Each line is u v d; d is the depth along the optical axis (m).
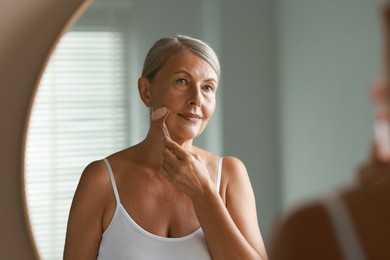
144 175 0.96
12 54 1.10
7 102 1.10
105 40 1.07
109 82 1.07
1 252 1.10
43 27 1.11
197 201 0.89
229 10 1.11
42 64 1.06
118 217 0.93
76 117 1.07
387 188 0.69
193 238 0.92
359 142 1.15
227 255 0.89
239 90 1.12
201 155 1.01
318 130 1.15
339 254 0.70
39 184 1.07
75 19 1.07
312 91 1.15
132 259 0.90
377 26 1.17
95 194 0.95
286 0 1.13
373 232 0.69
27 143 1.07
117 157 0.99
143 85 0.97
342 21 1.16
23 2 1.10
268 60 1.13
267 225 1.13
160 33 1.08
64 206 1.08
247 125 1.13
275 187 1.14
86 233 0.95
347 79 1.17
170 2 1.09
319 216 0.70
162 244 0.91
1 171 1.10
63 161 1.07
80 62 1.07
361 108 1.16
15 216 1.10
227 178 0.99
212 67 0.93
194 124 0.93
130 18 1.08
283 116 1.14
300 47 1.14
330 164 1.15
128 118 1.08
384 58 1.17
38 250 1.08
